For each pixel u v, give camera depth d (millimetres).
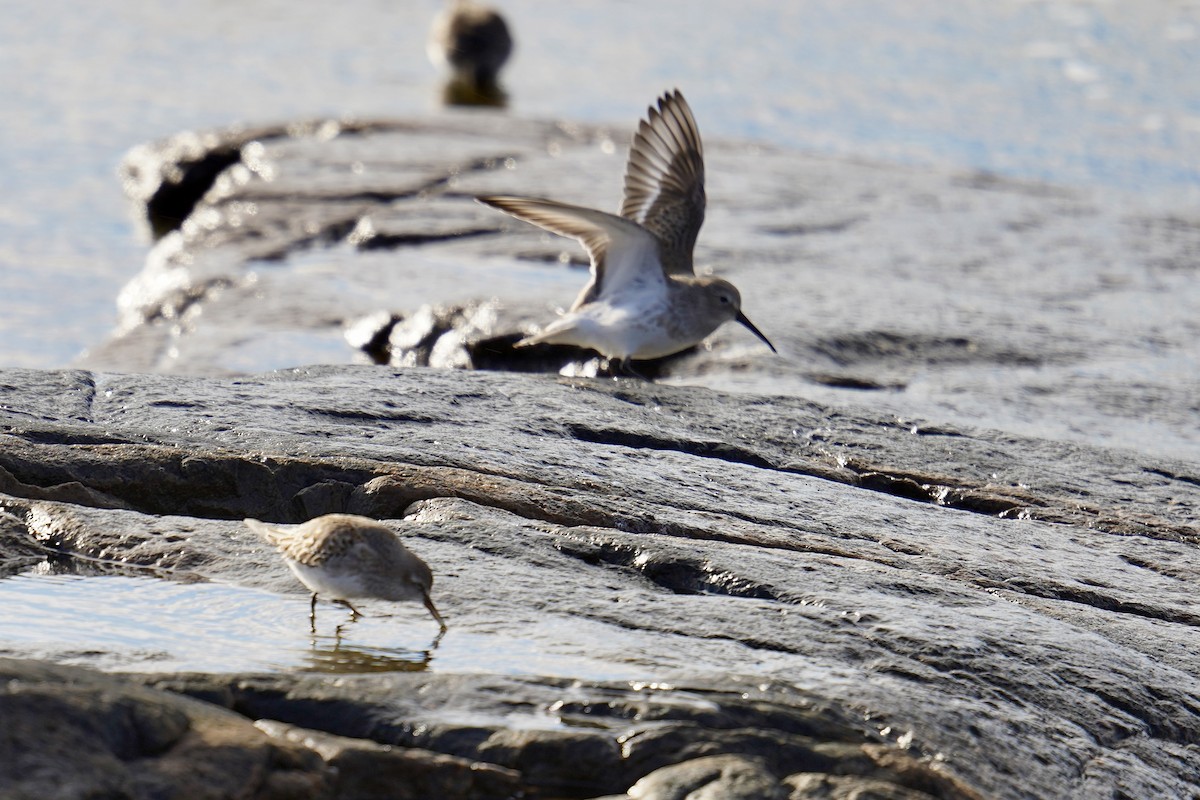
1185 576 10914
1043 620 9117
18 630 7438
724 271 21047
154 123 32844
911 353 17594
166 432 10664
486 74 37125
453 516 9500
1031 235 24531
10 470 9570
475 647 7570
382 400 12164
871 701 7305
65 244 25203
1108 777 7406
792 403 13969
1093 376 17125
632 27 42969
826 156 29859
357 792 5949
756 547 9719
